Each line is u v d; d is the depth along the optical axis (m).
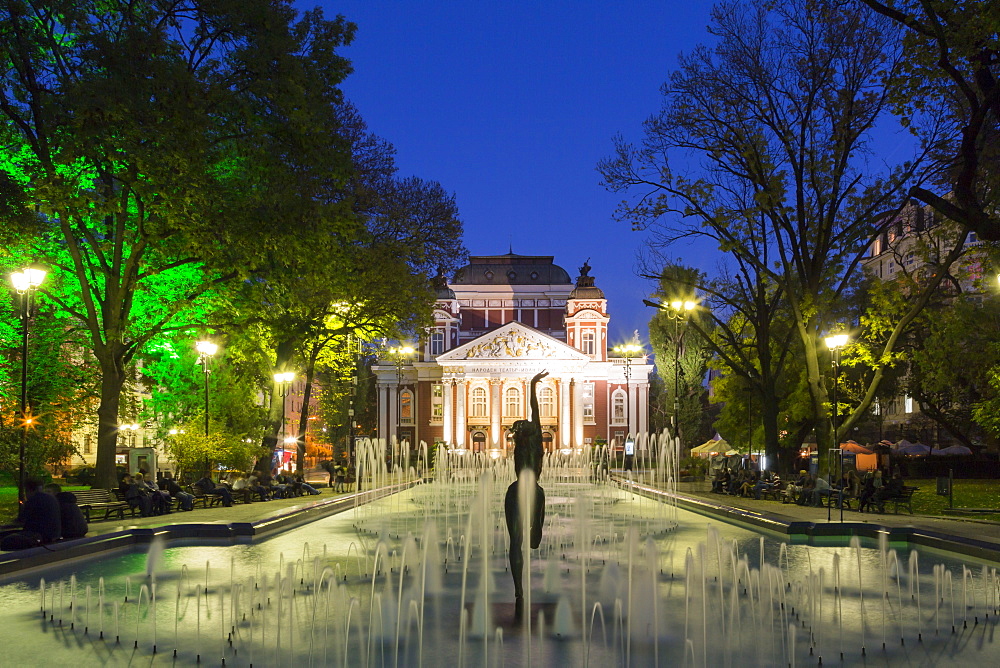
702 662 8.32
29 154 26.17
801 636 9.48
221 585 12.59
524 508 10.43
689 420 70.44
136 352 31.11
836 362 29.62
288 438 70.44
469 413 93.62
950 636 9.49
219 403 38.94
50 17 23.39
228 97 23.22
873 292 33.09
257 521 19.47
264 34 24.33
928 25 21.03
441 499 34.38
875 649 8.91
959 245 28.84
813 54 29.66
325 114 25.64
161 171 21.31
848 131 29.92
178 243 24.64
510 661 8.27
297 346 36.84
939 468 53.09
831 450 30.06
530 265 114.38
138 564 14.61
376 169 39.44
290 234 23.86
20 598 11.50
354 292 36.75
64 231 24.75
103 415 25.53
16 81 23.48
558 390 93.12
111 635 9.44
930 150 28.92
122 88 20.86
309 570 14.01
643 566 14.62
